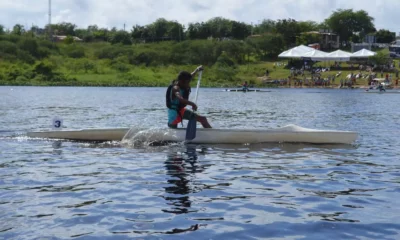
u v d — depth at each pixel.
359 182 7.41
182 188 6.89
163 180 7.38
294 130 11.48
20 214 5.58
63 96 37.69
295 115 21.27
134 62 80.81
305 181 7.43
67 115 20.00
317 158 9.43
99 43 104.00
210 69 74.81
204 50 83.88
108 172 7.94
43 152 9.86
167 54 83.31
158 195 6.48
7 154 9.59
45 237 4.85
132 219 5.44
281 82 65.88
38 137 11.70
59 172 7.93
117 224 5.27
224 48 83.81
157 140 10.98
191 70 75.88
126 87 62.03
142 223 5.30
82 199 6.25
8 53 74.69
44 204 6.00
